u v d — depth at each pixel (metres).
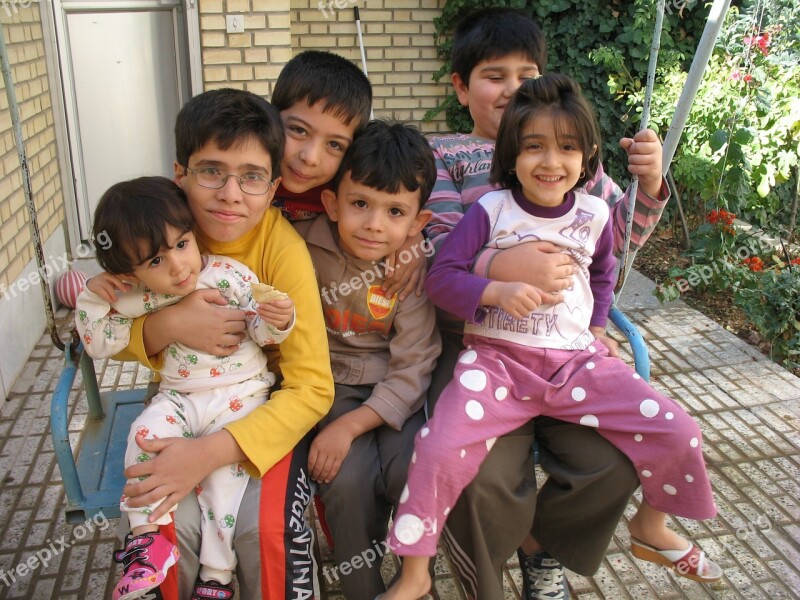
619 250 2.01
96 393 1.97
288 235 1.75
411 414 1.80
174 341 1.63
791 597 2.24
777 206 4.82
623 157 5.75
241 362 1.68
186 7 4.36
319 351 1.68
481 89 2.19
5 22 3.52
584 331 1.79
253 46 4.50
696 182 4.62
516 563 2.33
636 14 5.34
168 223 1.50
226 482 1.57
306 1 5.49
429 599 2.18
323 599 2.17
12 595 2.18
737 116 4.43
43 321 3.87
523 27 2.16
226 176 1.57
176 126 1.63
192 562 1.56
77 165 4.48
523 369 1.69
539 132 1.67
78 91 4.41
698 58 1.79
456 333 2.01
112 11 4.34
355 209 1.71
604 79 5.63
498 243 1.79
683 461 1.60
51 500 2.61
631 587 2.26
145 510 1.47
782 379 3.57
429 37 5.73
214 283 1.66
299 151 1.74
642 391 1.66
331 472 1.68
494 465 1.62
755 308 3.89
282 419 1.60
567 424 1.73
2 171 3.39
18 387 3.34
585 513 1.71
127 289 1.60
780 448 3.02
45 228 4.05
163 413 1.60
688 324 4.16
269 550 1.53
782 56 4.51
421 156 1.71
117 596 1.39
